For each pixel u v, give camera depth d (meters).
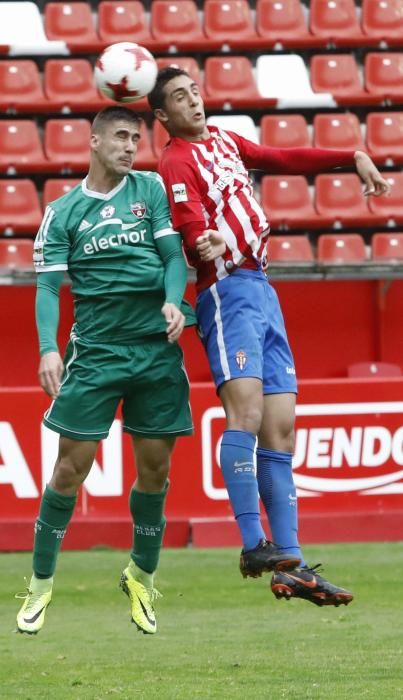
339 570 35.03
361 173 22.44
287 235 50.91
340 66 56.22
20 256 49.00
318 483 40.22
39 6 58.12
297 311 47.16
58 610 30.64
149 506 22.44
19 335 46.28
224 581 34.28
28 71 54.44
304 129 53.38
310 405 40.19
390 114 54.44
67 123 52.88
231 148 21.59
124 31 56.62
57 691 21.50
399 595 31.62
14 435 39.50
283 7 57.56
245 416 20.48
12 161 51.78
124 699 20.66
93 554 38.75
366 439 40.34
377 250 49.78
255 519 20.22
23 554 38.84
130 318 21.30
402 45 57.38
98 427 21.59
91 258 21.23
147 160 51.72
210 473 40.06
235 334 20.67
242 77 55.50
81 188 21.47
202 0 58.88
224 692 21.16
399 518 40.22
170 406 21.77
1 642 26.81
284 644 26.05
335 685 21.61
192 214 20.73
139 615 22.69
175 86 21.25
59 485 21.86
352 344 47.34
